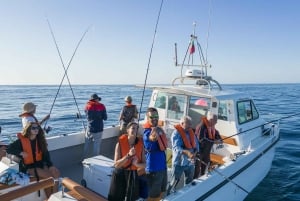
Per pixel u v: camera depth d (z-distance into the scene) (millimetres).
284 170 8586
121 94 48625
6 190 3572
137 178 3748
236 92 6402
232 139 5801
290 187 7379
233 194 5395
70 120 18031
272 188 7336
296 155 10109
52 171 4262
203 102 6043
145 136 3689
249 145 6027
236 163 5262
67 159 5996
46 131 5328
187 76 6652
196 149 4453
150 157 3670
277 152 10477
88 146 6000
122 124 6598
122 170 3609
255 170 6312
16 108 26547
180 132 4359
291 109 23359
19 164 4090
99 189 4289
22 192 3020
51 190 3887
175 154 4289
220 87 6570
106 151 6781
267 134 7336
